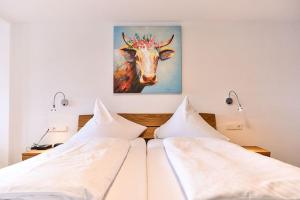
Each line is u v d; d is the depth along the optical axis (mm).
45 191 842
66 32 2770
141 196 942
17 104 2723
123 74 2721
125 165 1440
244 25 2766
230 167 1149
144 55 2730
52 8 2393
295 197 835
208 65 2750
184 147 1745
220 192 837
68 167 1099
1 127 2654
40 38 2758
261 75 2748
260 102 2738
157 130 2576
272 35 2768
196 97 2730
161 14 2568
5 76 2684
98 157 1339
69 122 2727
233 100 2738
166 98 2734
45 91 2738
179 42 2740
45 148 2502
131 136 2479
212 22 2770
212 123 2654
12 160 2688
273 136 2719
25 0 2213
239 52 2760
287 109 2738
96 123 2467
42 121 2725
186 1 2266
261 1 2268
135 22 2766
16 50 2742
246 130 2721
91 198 843
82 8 2402
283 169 1128
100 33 2760
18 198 844
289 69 2756
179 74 2727
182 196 943
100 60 2760
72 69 2754
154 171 1324
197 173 1057
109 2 2277
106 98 2740
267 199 826
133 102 2732
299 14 2580
